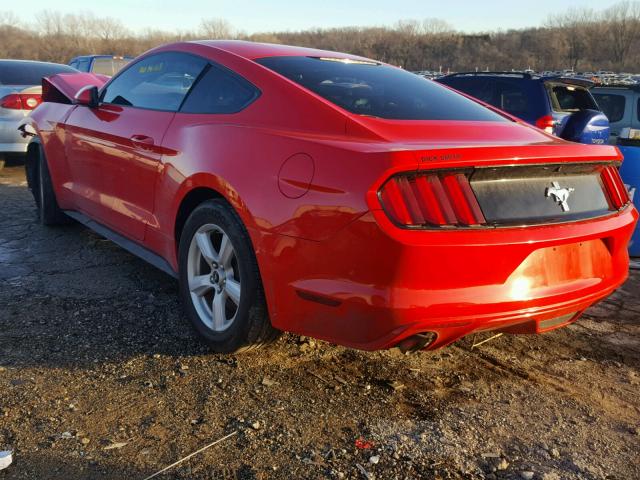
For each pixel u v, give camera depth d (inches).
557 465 93.7
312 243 98.1
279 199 103.0
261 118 117.3
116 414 101.3
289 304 103.7
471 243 92.0
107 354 121.9
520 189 100.3
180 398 106.8
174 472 87.6
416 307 91.3
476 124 120.0
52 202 202.7
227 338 117.9
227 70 131.0
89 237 200.7
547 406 110.8
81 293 152.8
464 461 93.2
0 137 304.7
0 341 125.0
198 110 132.2
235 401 106.5
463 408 108.3
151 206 139.9
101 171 161.5
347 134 106.1
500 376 121.3
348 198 93.0
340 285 95.7
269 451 93.0
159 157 134.3
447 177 93.8
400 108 119.8
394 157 90.3
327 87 122.1
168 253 137.2
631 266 199.5
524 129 125.9
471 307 93.8
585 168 109.8
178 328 135.0
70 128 176.6
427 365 124.0
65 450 91.4
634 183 205.3
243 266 111.4
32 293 151.3
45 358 119.2
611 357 132.6
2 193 269.1
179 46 149.5
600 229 107.7
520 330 107.3
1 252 182.4
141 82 156.9
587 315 156.8
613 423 106.3
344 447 95.0
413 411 106.3
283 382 113.7
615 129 381.7
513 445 98.2
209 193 124.8
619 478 91.4
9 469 86.6
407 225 89.7
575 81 305.4
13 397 105.0
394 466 91.0
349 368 120.6
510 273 96.9
